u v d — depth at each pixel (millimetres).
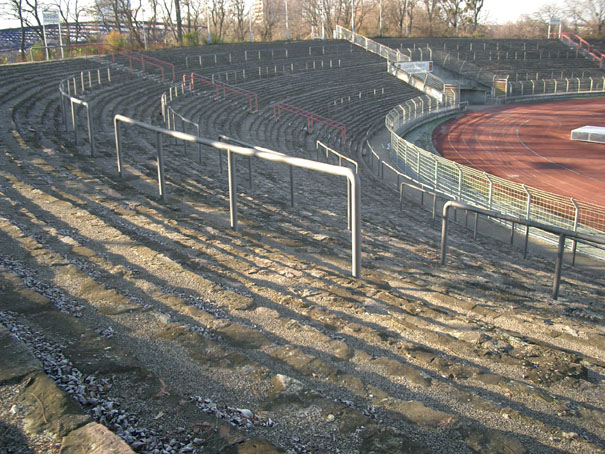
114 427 3113
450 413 3979
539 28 111438
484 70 65625
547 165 31984
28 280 5707
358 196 6730
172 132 9688
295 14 102125
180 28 61750
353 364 4633
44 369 3717
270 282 6637
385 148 33969
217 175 14984
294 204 12977
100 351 4066
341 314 5895
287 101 40906
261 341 4836
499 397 4344
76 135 15375
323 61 57250
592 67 73250
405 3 97125
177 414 3291
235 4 81438
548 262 12055
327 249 8734
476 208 8992
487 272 9422
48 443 2736
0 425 2879
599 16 102062
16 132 15477
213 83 38281
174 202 10641
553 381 4727
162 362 4250
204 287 6141
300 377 4281
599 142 38688
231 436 3039
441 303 6719
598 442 3799
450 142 40312
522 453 3402
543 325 6215
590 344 5750
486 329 5824
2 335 3826
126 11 60375
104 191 10719
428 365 4797
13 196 9273
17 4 54125
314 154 26172
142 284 5996
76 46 42250
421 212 16688
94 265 6480
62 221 8195
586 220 18875
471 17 108875
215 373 4113
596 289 9289
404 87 54469
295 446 3223
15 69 29516
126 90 30297
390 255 9461
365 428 3441
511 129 45469
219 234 8664
